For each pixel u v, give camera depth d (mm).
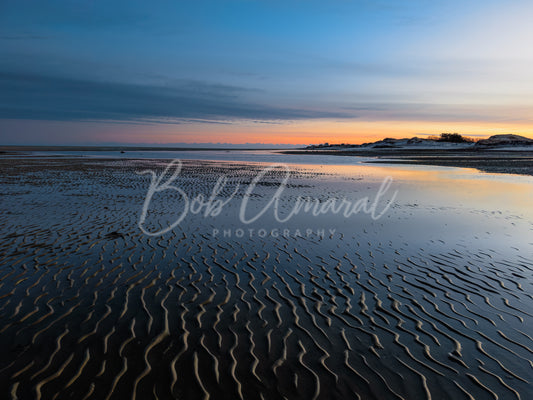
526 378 3736
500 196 16562
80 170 30016
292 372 3783
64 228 9695
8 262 6941
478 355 4141
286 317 5004
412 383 3643
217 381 3607
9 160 44750
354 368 3873
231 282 6219
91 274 6422
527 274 6730
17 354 3965
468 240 9094
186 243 8523
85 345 4172
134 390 3438
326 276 6590
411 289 6035
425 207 13711
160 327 4633
